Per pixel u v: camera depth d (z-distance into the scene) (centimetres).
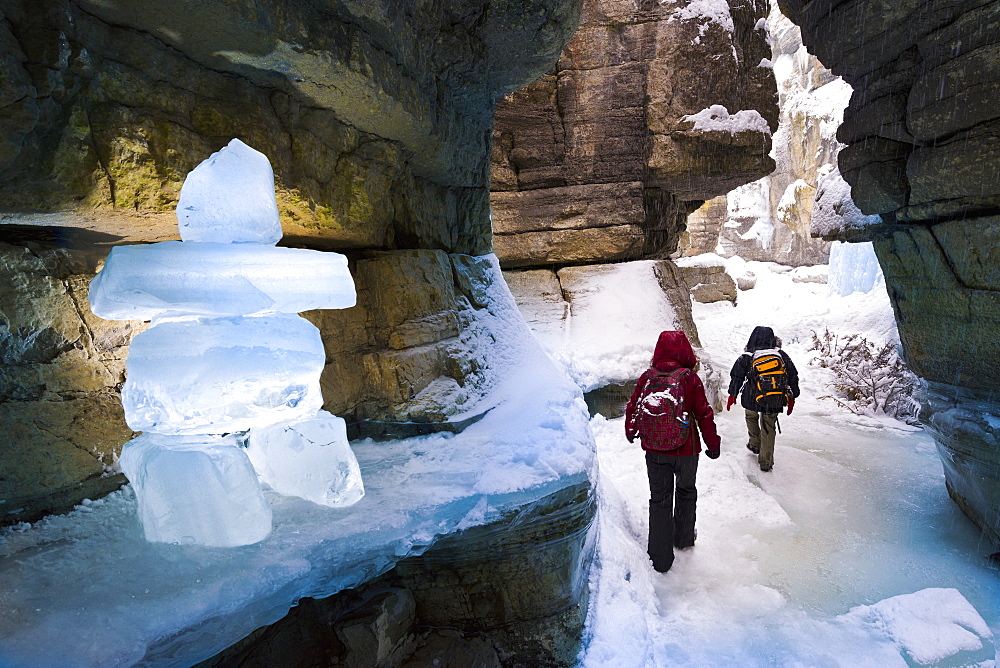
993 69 288
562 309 683
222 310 159
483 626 228
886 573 335
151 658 125
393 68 231
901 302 411
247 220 172
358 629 191
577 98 689
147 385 155
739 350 1034
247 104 190
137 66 156
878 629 283
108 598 138
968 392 361
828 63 408
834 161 1870
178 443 167
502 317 394
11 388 168
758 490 456
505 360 365
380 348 290
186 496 162
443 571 220
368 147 259
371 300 291
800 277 1902
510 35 288
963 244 335
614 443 519
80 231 182
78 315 184
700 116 661
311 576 159
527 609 230
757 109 688
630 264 712
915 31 329
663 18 656
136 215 165
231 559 157
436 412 284
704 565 347
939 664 254
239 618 143
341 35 195
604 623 267
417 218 327
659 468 336
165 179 163
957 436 356
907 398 695
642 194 698
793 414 725
